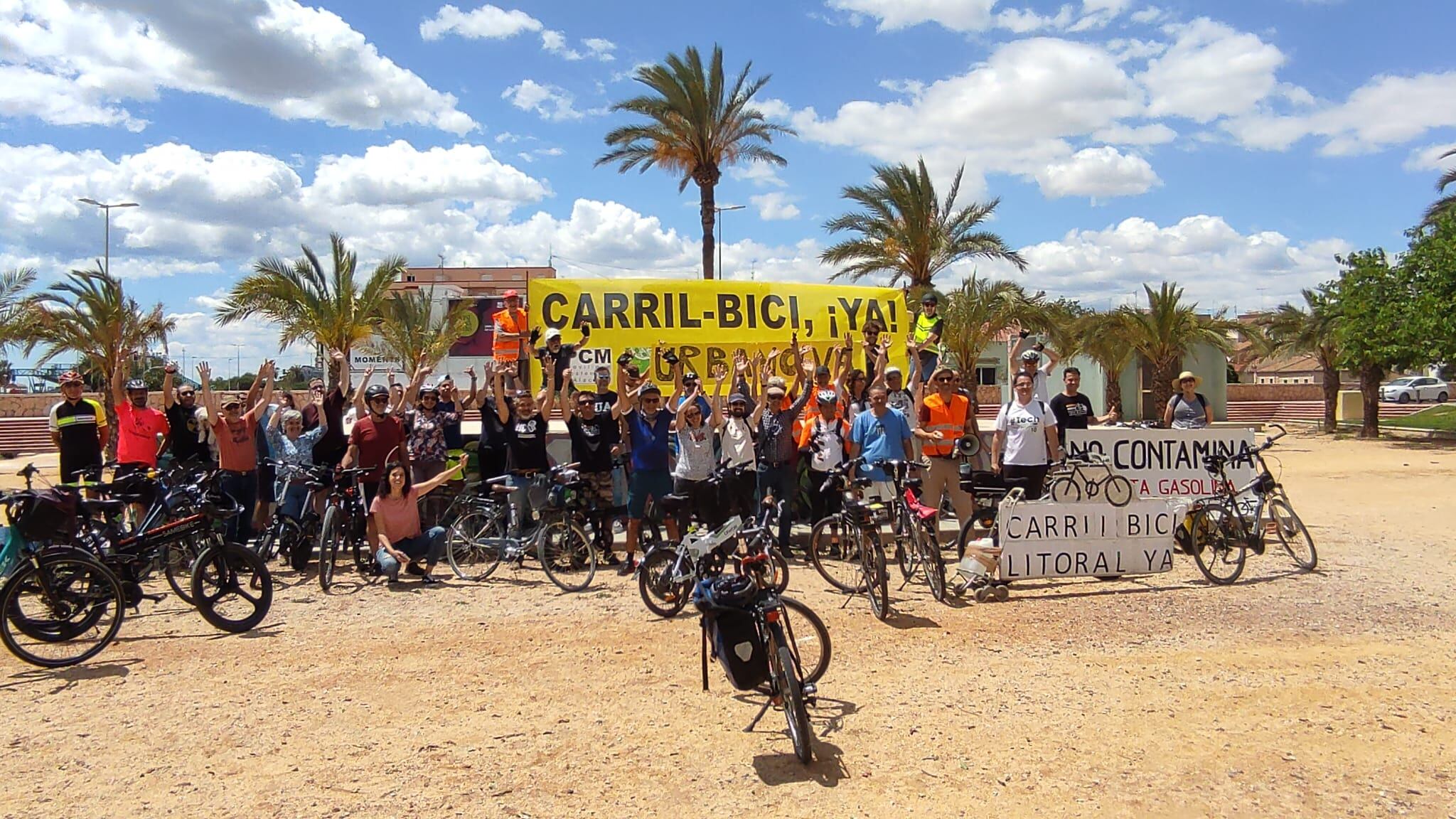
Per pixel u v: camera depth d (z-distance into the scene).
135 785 4.42
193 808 4.18
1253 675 5.92
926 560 7.99
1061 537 8.43
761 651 4.86
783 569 7.60
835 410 10.18
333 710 5.42
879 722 5.14
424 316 29.50
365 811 4.13
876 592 7.40
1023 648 6.56
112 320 23.70
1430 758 4.62
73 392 9.92
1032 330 28.50
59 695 5.71
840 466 8.29
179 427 10.29
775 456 9.30
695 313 12.59
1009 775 4.45
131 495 7.99
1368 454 25.78
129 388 9.70
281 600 8.20
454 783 4.41
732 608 4.86
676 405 10.12
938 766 4.56
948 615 7.49
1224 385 38.97
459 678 5.98
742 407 9.52
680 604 7.47
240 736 5.02
